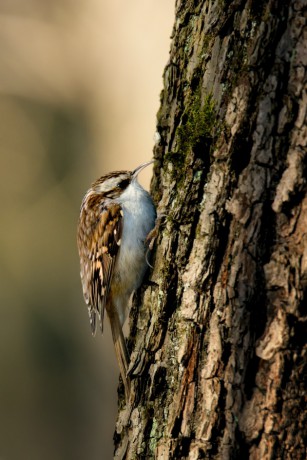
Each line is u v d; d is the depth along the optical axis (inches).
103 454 736.3
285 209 223.5
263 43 228.8
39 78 699.4
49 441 772.0
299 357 220.7
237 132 232.7
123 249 330.0
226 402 230.1
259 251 226.5
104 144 681.0
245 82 232.1
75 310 796.0
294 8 224.5
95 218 348.5
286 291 221.8
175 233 252.5
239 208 230.8
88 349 776.3
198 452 233.5
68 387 776.9
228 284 231.9
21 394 792.9
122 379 296.8
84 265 369.4
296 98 223.3
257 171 227.6
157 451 247.6
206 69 254.4
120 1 665.0
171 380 248.5
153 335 257.0
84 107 694.5
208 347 235.8
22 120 753.0
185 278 245.4
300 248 221.1
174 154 264.7
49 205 778.2
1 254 786.8
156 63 655.8
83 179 729.0
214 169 238.5
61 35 695.7
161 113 283.9
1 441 784.9
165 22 655.8
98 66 677.3
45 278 799.1
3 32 696.4
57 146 741.9
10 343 793.6
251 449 225.6
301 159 221.3
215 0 253.0
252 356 226.4
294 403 220.7
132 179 347.6
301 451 220.2
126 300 338.0
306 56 222.2
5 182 767.7
